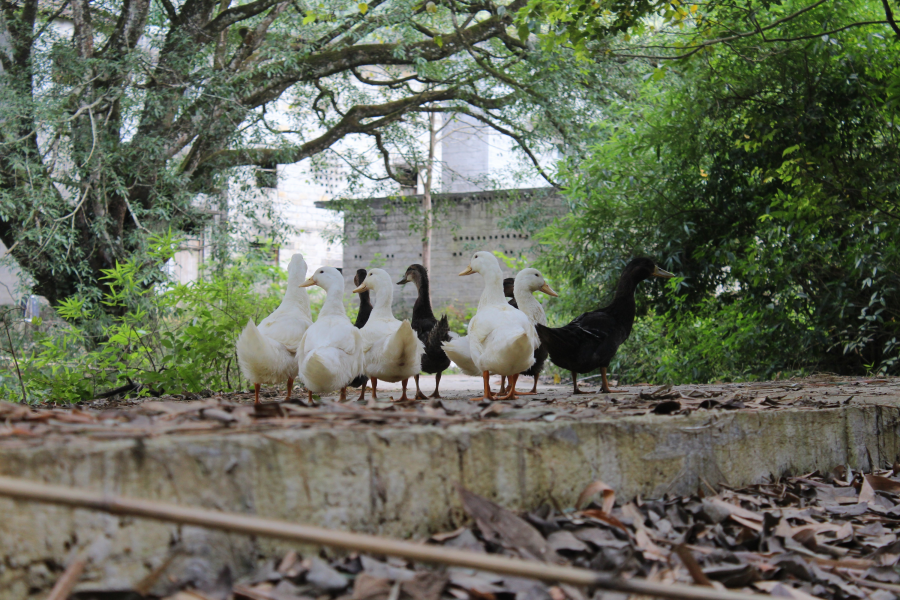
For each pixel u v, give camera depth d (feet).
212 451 6.26
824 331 29.35
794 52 28.89
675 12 26.45
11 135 31.19
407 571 6.61
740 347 32.12
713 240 33.01
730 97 30.78
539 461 8.45
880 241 27.25
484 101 47.03
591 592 6.66
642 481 9.55
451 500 7.70
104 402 19.98
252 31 41.78
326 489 6.86
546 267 39.81
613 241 35.01
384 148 54.29
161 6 40.70
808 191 27.55
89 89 34.40
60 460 5.59
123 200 37.40
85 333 25.20
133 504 4.66
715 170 32.55
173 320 27.89
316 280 15.69
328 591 6.08
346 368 13.93
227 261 37.50
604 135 42.09
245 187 41.01
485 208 68.54
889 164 27.99
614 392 20.08
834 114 29.09
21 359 23.80
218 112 37.96
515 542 7.20
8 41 35.78
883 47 28.73
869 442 13.30
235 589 5.89
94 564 5.66
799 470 11.99
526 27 26.04
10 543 5.39
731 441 10.75
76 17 36.22
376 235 55.88
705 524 9.01
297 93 50.37
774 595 7.11
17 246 32.91
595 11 25.67
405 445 7.37
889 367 30.25
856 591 7.50
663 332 38.63
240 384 23.67
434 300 70.08
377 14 40.45
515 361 15.42
